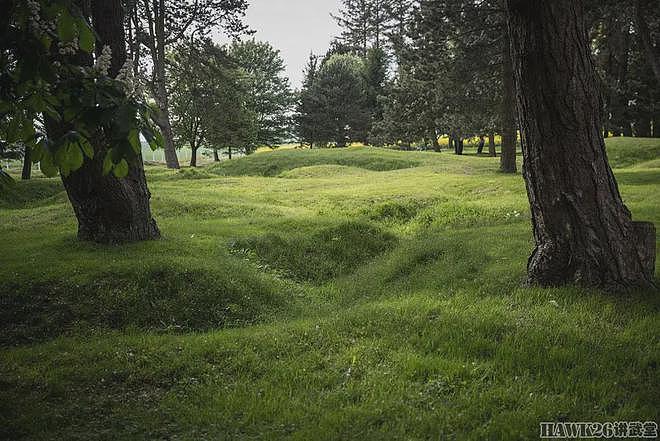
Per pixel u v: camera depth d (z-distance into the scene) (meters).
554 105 6.24
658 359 4.59
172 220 14.15
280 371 5.12
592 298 6.04
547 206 6.62
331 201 17.72
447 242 10.39
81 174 9.94
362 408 4.18
